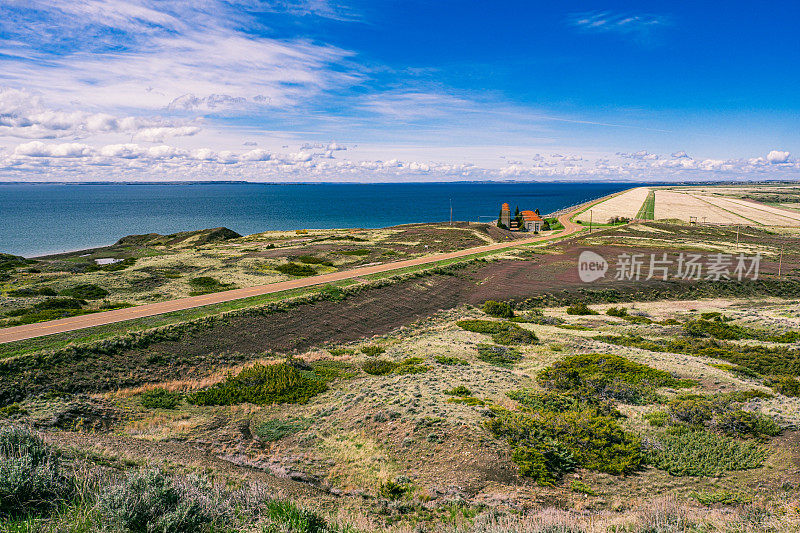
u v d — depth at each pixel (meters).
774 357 32.53
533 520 11.91
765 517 11.37
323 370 32.69
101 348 32.91
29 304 46.53
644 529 10.83
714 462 17.05
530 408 22.38
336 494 15.05
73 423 22.41
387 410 22.25
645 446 18.41
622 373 27.94
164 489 8.80
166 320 40.00
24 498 8.77
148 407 26.14
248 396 27.81
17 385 26.98
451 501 14.22
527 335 41.56
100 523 8.06
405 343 40.38
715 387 25.62
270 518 9.88
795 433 18.91
